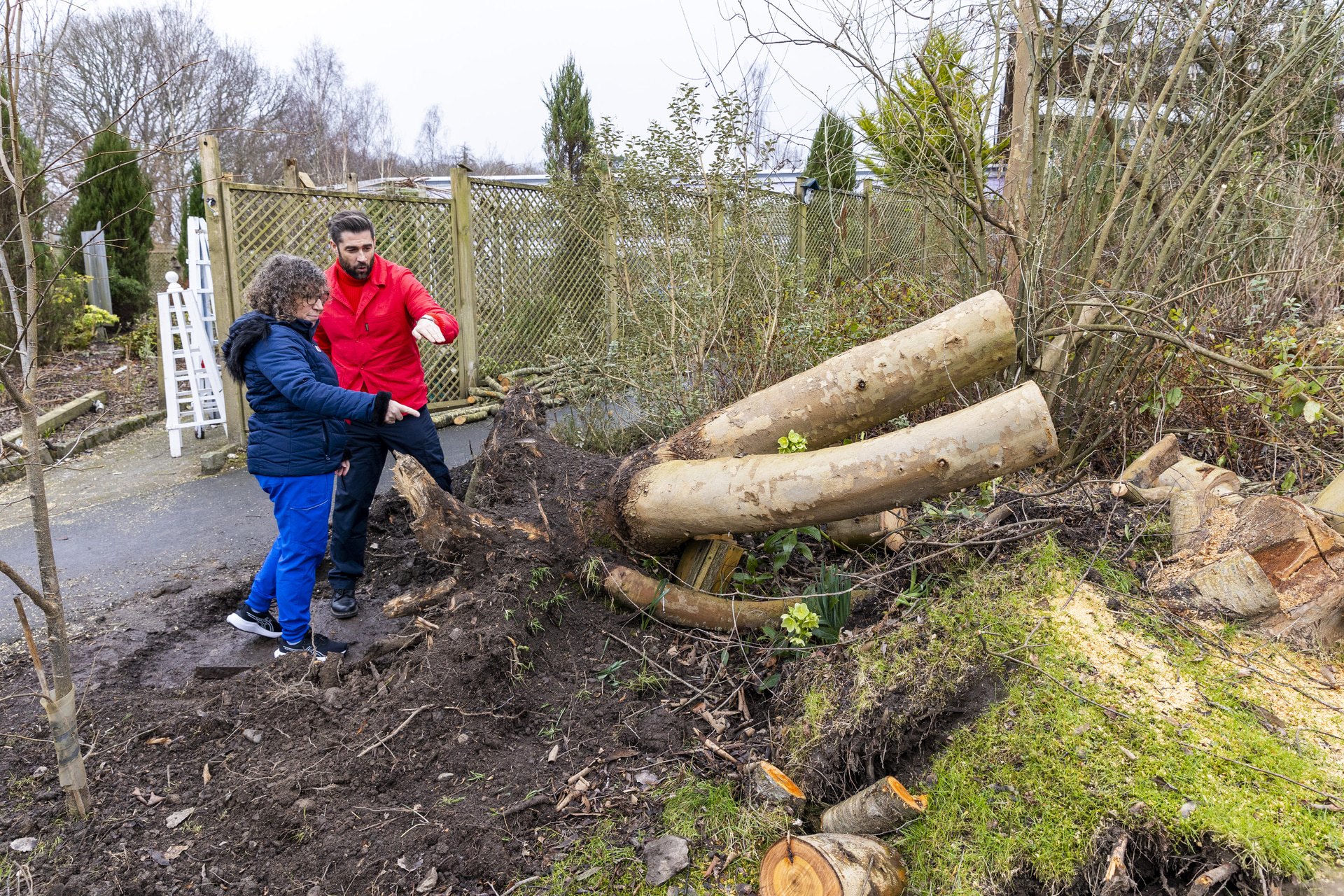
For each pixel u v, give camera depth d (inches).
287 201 261.4
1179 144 154.9
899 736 97.2
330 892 86.3
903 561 127.3
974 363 120.2
